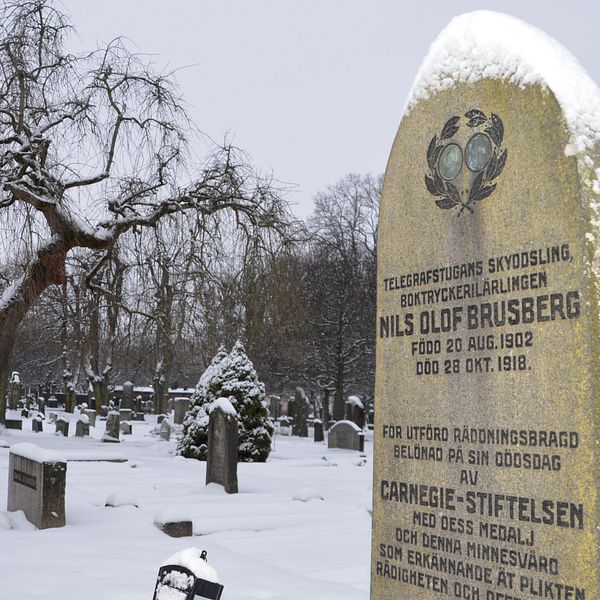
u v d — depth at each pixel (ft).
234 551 31.17
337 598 23.27
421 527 16.51
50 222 79.56
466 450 15.66
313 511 43.47
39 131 79.97
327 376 172.96
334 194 185.47
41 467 33.94
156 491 49.39
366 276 174.70
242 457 74.54
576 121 14.30
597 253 13.84
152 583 24.06
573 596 13.60
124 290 93.66
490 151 15.61
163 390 169.07
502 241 15.24
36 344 115.75
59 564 26.53
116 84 85.05
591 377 13.58
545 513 14.11
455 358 16.06
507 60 15.49
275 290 84.53
